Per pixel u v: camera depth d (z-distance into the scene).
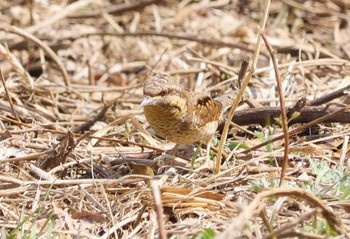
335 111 10.02
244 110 11.12
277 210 7.71
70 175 9.66
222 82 12.97
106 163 9.73
